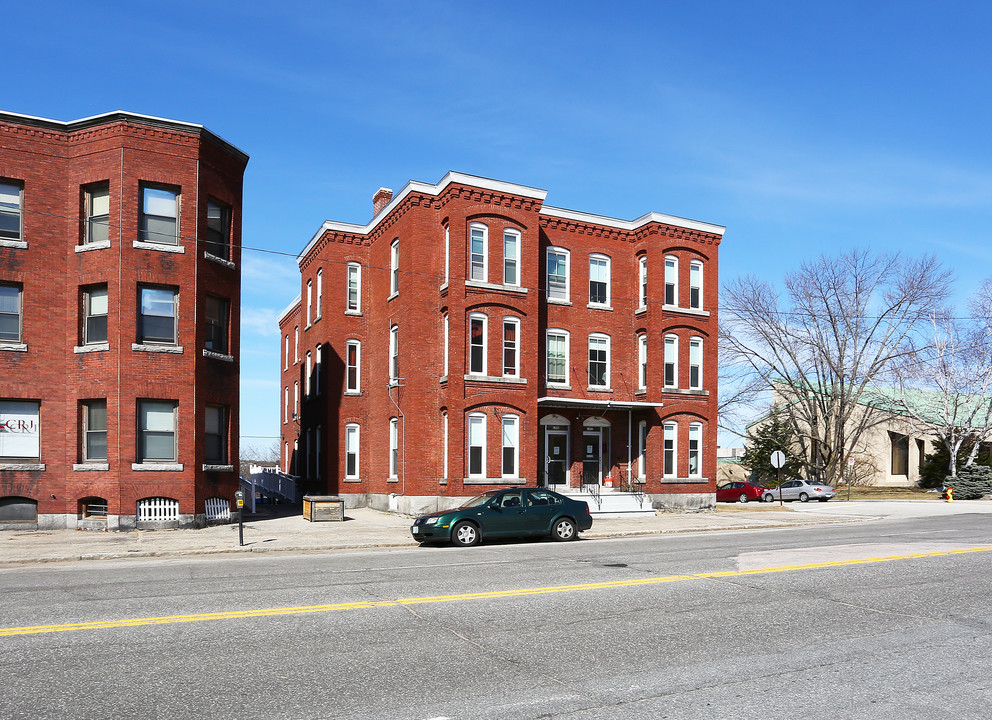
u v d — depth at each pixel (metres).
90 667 7.80
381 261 33.00
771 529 25.78
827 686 7.42
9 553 17.94
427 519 19.84
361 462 33.81
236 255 26.27
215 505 24.95
